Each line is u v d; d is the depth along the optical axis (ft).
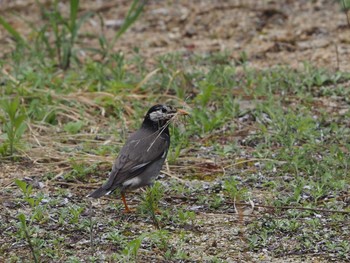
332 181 38.04
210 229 34.32
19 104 47.21
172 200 37.32
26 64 54.24
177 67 54.34
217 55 56.08
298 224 34.19
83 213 35.91
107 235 33.53
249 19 64.85
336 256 31.81
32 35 62.90
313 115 46.83
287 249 32.48
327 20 63.62
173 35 63.57
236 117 46.70
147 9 69.10
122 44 61.77
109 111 48.01
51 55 56.08
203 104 47.24
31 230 33.60
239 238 33.50
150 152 36.45
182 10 68.08
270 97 47.37
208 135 44.73
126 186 35.99
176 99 48.62
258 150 42.29
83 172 39.91
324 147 42.24
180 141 42.73
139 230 34.27
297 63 55.21
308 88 50.19
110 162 41.32
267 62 55.93
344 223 34.53
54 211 35.83
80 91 50.19
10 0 73.36
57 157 42.06
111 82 50.19
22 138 44.24
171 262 31.37
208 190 38.24
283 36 60.64
